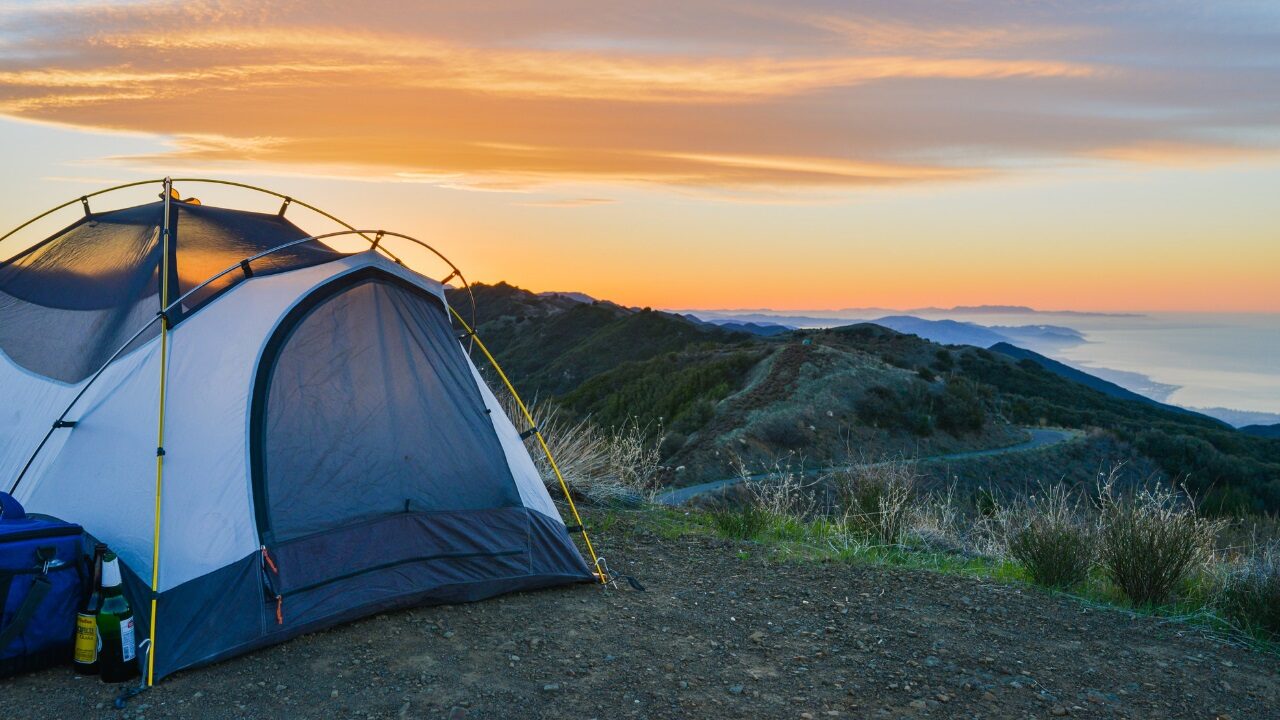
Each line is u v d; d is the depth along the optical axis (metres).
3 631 3.67
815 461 41.09
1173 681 4.08
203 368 4.57
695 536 7.09
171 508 4.20
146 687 3.71
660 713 3.59
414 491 4.99
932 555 7.23
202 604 4.07
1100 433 51.94
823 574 5.92
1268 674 4.21
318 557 4.50
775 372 52.22
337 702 3.59
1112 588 5.66
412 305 5.46
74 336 5.13
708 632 4.64
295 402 4.75
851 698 3.80
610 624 4.70
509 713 3.53
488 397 5.71
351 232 5.53
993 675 4.10
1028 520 6.95
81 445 4.51
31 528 3.77
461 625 4.57
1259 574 5.23
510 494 5.37
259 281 4.98
